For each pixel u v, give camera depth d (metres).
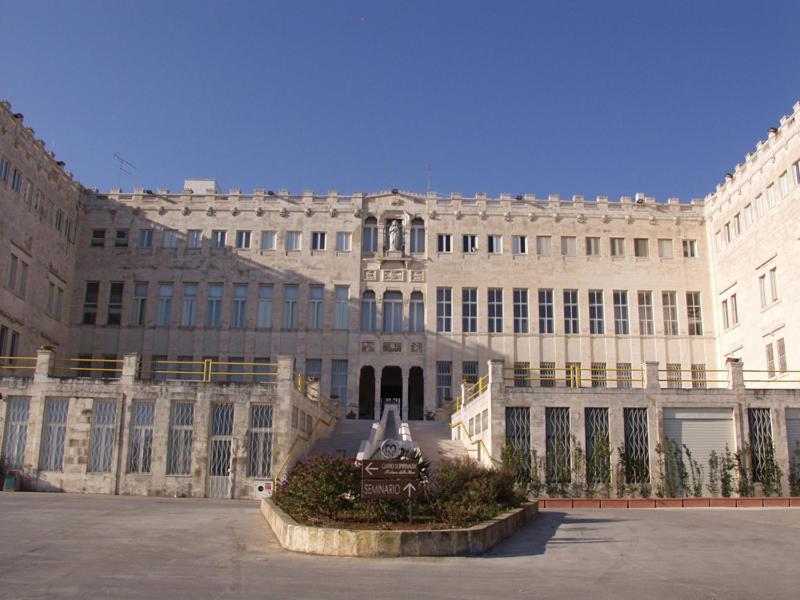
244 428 35.94
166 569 15.27
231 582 14.21
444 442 42.44
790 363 46.34
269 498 25.03
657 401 37.00
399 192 60.53
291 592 13.49
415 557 17.25
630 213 60.28
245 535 20.23
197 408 36.19
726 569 16.23
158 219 59.31
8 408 36.31
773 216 49.03
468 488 22.52
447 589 14.01
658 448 36.31
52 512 23.72
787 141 47.16
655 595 13.72
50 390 36.28
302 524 18.47
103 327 57.28
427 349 57.44
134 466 35.72
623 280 59.25
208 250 58.81
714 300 58.41
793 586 14.59
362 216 59.97
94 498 31.47
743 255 53.50
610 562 16.98
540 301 59.03
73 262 57.88
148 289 58.06
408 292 58.75
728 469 36.41
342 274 58.81
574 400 36.81
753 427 37.09
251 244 59.16
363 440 42.47
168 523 22.08
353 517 19.80
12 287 48.03
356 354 57.44
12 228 47.69
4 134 46.22
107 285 58.12
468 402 42.94
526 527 22.64
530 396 36.69
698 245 59.97
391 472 19.27
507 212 60.16
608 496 35.84
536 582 14.75
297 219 59.75
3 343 46.94
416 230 60.28
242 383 36.44
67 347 56.69
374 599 13.11
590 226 60.16
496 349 57.81
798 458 36.78
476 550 17.88
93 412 36.16
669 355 58.09
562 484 35.78
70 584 13.70
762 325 50.41
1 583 13.64
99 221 59.12
